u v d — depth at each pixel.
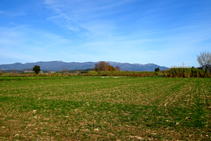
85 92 15.83
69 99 12.30
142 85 21.81
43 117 7.79
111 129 6.20
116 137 5.50
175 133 5.71
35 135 5.72
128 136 5.56
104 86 21.09
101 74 59.69
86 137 5.53
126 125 6.59
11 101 11.62
